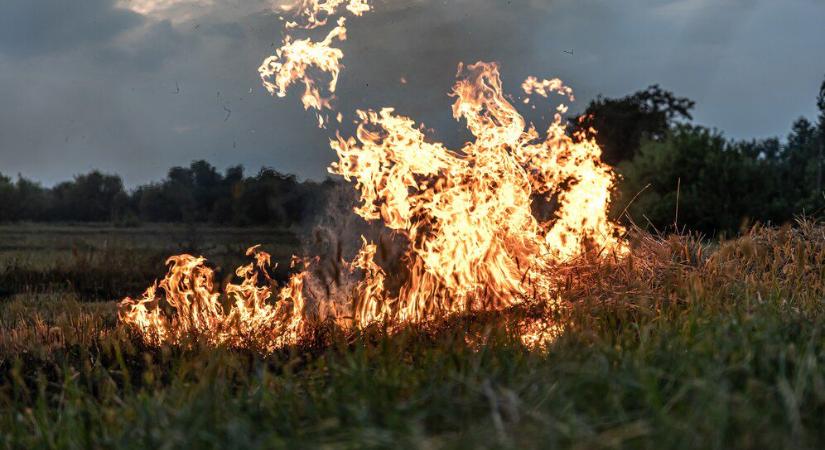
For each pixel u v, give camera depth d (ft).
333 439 14.01
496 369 18.19
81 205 195.83
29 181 199.31
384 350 22.30
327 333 28.30
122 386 24.23
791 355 16.56
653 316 25.57
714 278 29.84
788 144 146.92
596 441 12.60
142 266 64.39
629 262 30.91
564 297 30.17
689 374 15.53
